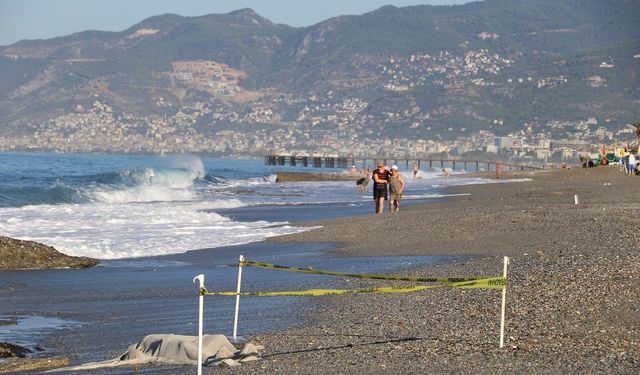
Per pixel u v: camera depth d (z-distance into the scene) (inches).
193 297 1075.3
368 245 1614.2
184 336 753.6
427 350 724.0
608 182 4077.3
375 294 1028.5
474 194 3476.9
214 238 1787.6
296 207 2908.5
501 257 1348.4
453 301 950.4
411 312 904.9
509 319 841.5
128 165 7790.4
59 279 1234.0
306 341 786.8
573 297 923.4
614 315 839.1
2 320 926.4
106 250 1571.1
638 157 5132.9
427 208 2630.4
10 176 4421.8
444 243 1582.2
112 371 685.9
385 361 688.4
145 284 1191.6
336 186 4702.3
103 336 847.7
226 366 687.7
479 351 714.8
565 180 4751.5
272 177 5575.8
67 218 2229.3
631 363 667.4
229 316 936.3
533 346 729.6
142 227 2027.6
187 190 3789.4
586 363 667.4
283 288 1122.7
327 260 1423.5
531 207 2202.3
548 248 1407.5
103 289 1145.4
